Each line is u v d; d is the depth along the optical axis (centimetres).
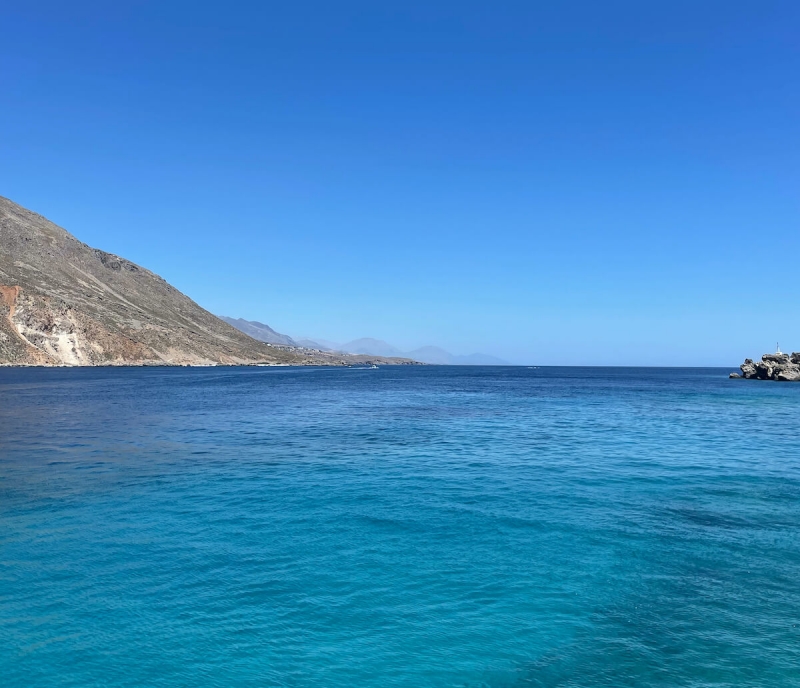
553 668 834
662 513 1580
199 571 1146
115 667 827
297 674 818
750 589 1087
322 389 8119
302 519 1502
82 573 1130
